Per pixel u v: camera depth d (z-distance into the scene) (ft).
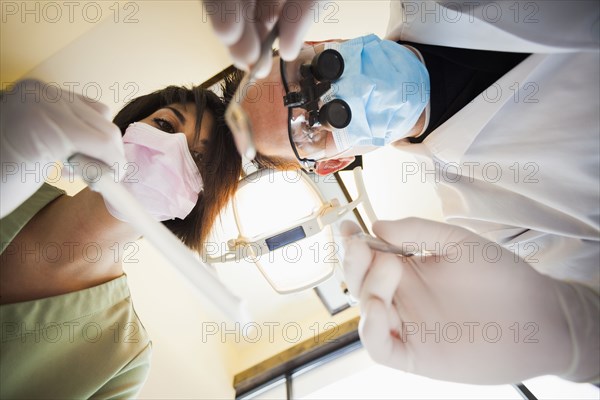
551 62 2.70
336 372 6.50
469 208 3.69
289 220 3.93
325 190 4.98
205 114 3.36
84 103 2.52
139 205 2.09
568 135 2.75
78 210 2.87
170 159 2.93
